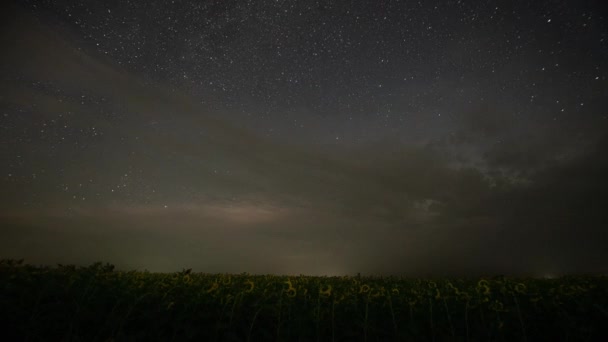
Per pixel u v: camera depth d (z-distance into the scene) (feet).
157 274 22.02
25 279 13.78
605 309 13.47
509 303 15.24
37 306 12.44
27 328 11.44
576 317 13.43
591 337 13.14
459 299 14.70
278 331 12.83
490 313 14.08
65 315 12.52
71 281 13.74
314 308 14.26
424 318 14.30
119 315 12.85
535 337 13.56
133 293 13.96
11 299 12.28
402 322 14.08
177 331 12.99
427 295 16.10
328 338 13.32
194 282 17.16
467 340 12.55
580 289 14.97
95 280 14.52
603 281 20.56
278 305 13.71
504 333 13.50
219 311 13.57
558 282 20.20
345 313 14.56
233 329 12.91
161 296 14.17
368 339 13.19
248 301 14.34
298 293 16.01
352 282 20.33
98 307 13.07
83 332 12.50
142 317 12.96
